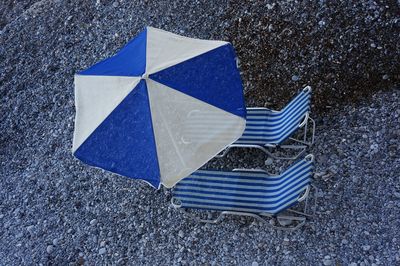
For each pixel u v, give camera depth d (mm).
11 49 7836
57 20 7816
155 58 4824
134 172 4562
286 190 4832
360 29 5906
